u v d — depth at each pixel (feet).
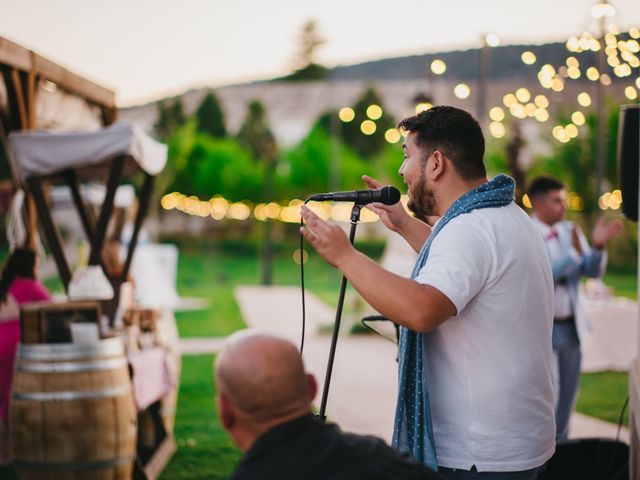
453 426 7.59
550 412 7.84
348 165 116.88
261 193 115.34
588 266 17.37
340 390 25.16
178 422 21.71
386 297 6.98
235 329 40.86
